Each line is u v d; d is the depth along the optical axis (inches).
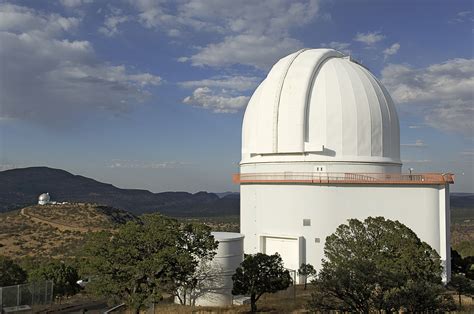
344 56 1482.5
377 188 1224.2
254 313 946.1
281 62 1419.8
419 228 1205.7
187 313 941.2
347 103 1299.2
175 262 856.9
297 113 1295.5
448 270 1201.4
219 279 1073.5
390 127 1360.7
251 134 1418.6
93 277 886.4
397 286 688.4
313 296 729.6
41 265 1517.0
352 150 1288.1
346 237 858.8
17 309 975.6
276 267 961.5
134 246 855.7
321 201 1246.9
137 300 807.7
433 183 1200.2
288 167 1314.0
